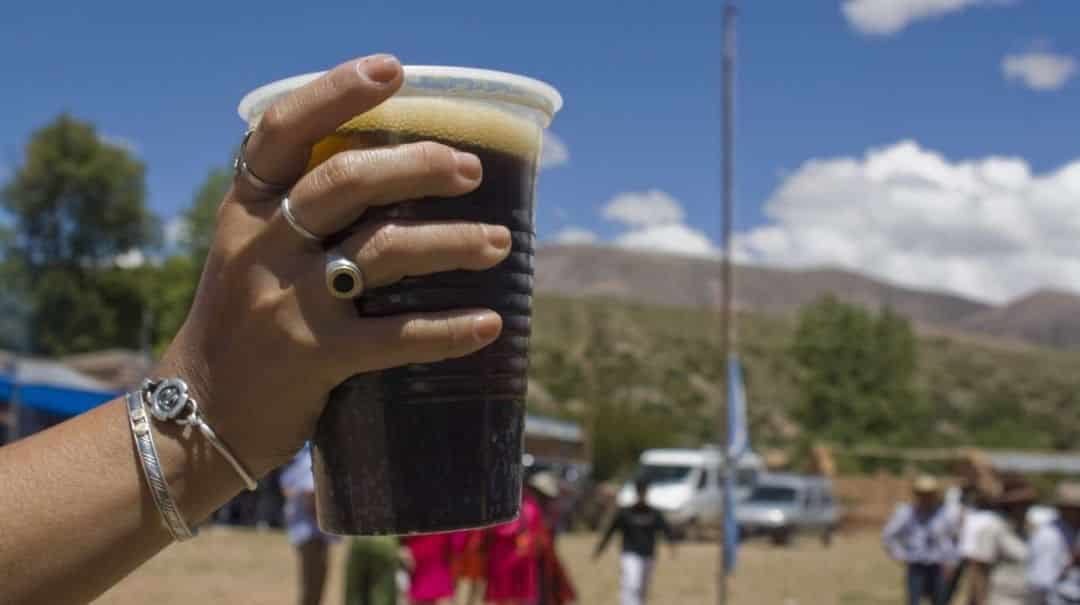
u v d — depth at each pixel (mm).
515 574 9820
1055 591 8875
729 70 14141
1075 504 8891
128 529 1124
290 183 1114
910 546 11648
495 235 1106
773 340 129500
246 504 27281
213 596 15094
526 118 1249
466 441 1181
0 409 22594
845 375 67438
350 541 9109
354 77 1067
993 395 128250
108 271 61250
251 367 1101
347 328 1085
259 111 1243
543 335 117062
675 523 29922
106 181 61375
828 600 18562
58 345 59156
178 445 1124
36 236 61188
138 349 61094
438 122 1157
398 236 1068
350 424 1165
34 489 1120
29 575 1104
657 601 17594
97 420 1151
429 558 9492
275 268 1091
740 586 20125
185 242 59469
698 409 97750
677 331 127312
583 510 33062
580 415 52500
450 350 1105
